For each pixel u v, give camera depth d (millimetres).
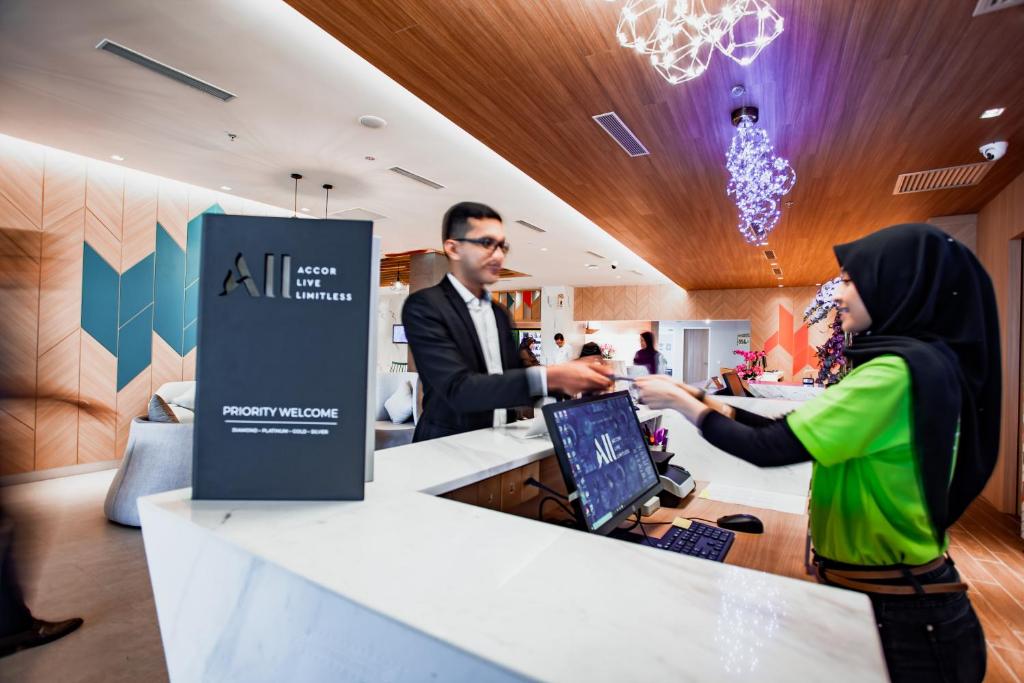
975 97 2709
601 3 2117
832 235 5762
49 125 3734
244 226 704
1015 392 4059
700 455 1985
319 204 5578
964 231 4895
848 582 920
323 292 708
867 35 2230
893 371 806
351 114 3428
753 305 10414
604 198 4621
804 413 858
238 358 708
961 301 874
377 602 432
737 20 2156
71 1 2334
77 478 4496
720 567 510
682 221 5344
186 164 4477
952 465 895
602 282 11133
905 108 2852
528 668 342
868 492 883
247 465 710
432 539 577
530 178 4633
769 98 2805
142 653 1927
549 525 627
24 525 742
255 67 2877
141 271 5082
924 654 851
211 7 2391
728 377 3734
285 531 598
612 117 3084
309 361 708
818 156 3566
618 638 379
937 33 2199
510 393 1032
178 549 646
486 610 420
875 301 924
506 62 2551
